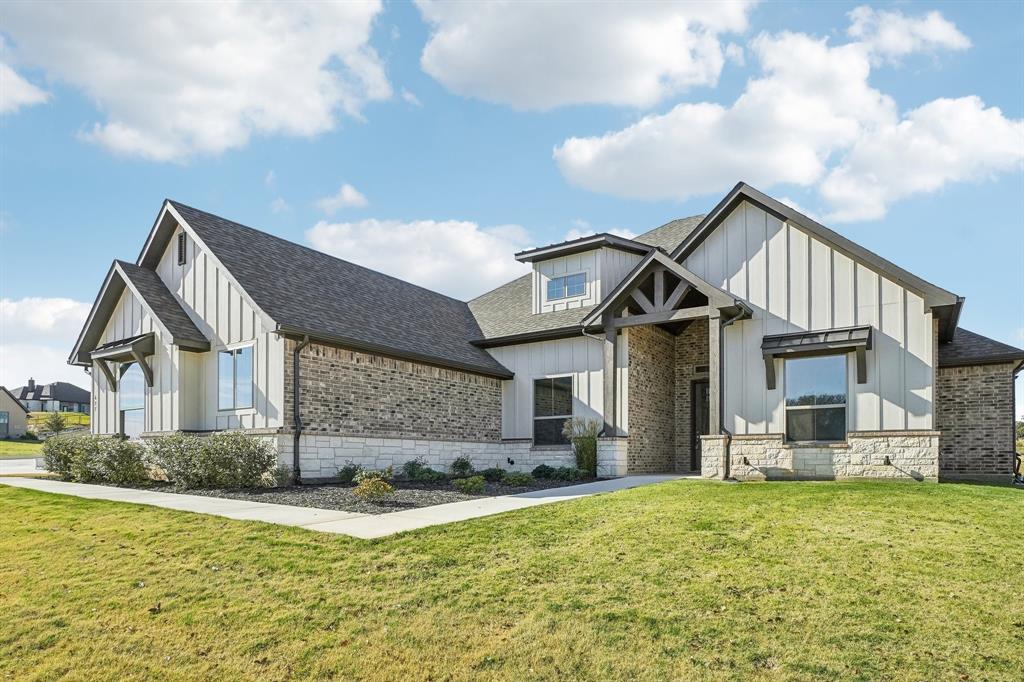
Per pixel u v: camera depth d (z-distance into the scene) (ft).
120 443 48.85
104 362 59.93
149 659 16.69
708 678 14.79
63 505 35.32
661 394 61.41
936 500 31.73
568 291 64.49
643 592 19.45
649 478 49.80
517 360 64.85
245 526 28.37
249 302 47.37
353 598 19.71
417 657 16.30
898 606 17.93
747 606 18.24
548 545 24.61
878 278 44.60
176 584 21.34
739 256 50.34
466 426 60.54
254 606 19.39
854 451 43.88
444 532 26.81
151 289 55.67
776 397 47.19
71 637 17.90
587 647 16.35
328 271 61.41
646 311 53.06
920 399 42.34
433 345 59.16
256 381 47.80
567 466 59.21
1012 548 22.57
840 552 22.48
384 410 52.47
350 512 32.60
